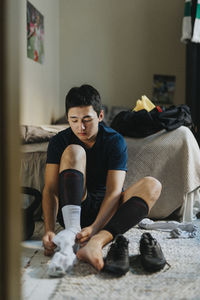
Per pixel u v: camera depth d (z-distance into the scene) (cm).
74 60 553
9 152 57
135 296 127
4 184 57
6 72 54
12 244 59
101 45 550
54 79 522
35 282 138
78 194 166
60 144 186
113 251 152
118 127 261
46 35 469
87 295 128
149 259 150
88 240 160
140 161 250
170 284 137
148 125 257
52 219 171
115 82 553
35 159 247
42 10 447
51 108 504
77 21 549
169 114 264
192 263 160
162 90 550
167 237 203
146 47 548
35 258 164
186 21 439
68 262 144
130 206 167
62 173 168
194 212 255
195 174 248
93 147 185
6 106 55
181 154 246
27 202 238
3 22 53
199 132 450
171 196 247
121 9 545
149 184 173
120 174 178
